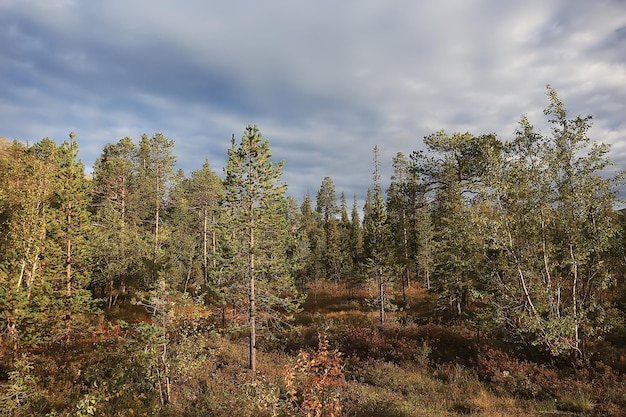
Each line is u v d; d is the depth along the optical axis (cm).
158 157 3909
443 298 2783
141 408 1082
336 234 5628
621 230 1678
